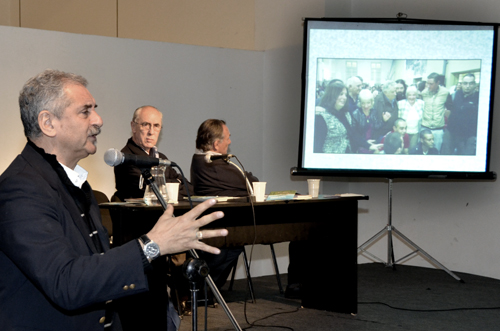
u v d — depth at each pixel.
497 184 4.64
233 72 4.76
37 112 1.35
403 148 4.59
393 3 5.12
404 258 4.96
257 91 4.88
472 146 4.54
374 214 5.34
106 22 6.23
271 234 3.04
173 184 2.65
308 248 3.54
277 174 4.93
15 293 1.27
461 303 3.69
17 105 3.85
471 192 4.81
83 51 4.09
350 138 4.59
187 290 3.37
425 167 4.59
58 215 1.28
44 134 1.37
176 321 1.70
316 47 4.57
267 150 4.92
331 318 3.27
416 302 3.71
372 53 4.60
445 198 4.98
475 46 4.53
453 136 4.56
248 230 2.94
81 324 1.33
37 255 1.15
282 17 4.89
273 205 3.05
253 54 4.86
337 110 4.59
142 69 4.34
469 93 4.54
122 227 2.40
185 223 1.21
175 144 4.50
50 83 1.36
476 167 4.54
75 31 6.48
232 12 5.26
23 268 1.16
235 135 4.77
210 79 4.65
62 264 1.15
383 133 4.60
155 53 4.39
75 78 1.42
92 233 1.48
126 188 3.43
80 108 1.38
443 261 4.97
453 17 4.85
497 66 4.67
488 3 4.67
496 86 4.68
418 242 5.12
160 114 3.73
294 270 3.90
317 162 4.59
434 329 3.04
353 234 3.36
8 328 1.25
